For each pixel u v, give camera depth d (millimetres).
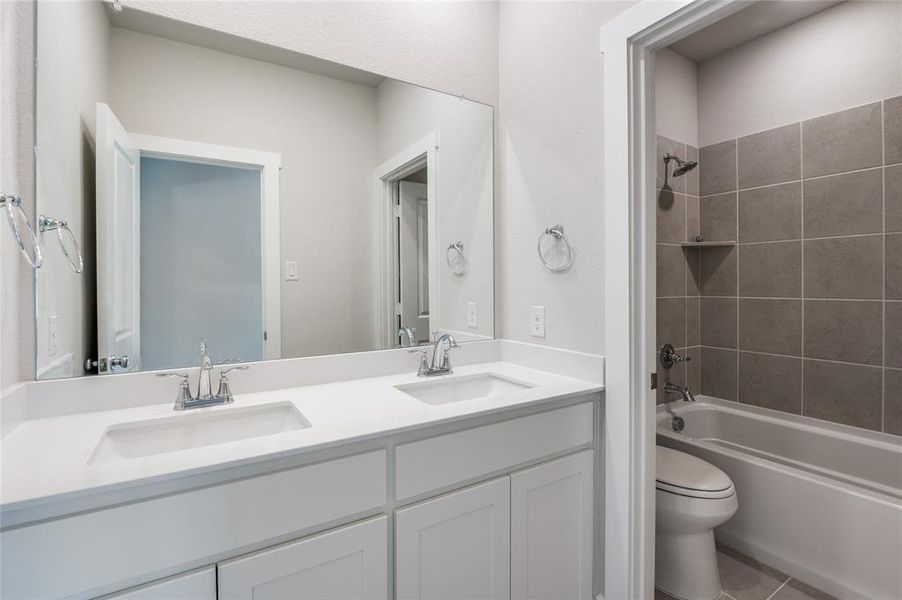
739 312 2469
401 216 1712
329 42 1553
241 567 837
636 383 1381
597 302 1495
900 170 1910
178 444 1137
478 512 1178
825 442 2113
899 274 1925
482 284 1912
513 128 1866
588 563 1448
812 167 2180
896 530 1493
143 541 758
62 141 1125
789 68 2250
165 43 1286
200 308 1338
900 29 1896
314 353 1533
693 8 1176
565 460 1375
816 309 2182
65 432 999
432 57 1772
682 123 2533
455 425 1145
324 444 923
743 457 1928
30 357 1085
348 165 1600
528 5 1779
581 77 1538
